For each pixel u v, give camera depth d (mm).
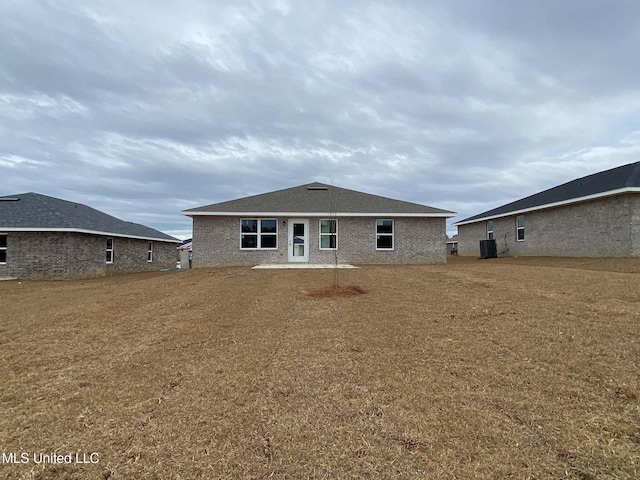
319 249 17562
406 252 17672
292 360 4242
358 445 2533
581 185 18984
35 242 16344
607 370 3621
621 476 2137
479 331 5133
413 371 3820
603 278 9258
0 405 3248
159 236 27156
